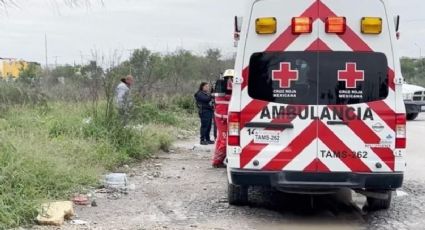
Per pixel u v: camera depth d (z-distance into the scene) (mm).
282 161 6230
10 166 6824
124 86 12109
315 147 6211
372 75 6164
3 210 5867
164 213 6773
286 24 6195
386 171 6195
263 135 6258
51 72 21703
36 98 14680
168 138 13008
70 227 5984
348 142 6195
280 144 6238
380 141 6180
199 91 14234
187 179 9078
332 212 7035
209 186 8484
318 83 6188
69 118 11188
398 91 6164
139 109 13133
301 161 6227
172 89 24359
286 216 6781
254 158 6270
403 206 7332
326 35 6168
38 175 7168
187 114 22250
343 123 6184
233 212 6902
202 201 7469
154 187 8352
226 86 9188
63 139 9641
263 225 6336
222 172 9789
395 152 6180
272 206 7273
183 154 12242
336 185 6215
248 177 6285
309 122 6203
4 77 17344
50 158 7816
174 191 8086
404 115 6160
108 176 8211
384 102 6164
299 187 6242
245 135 6281
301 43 6188
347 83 6180
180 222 6359
